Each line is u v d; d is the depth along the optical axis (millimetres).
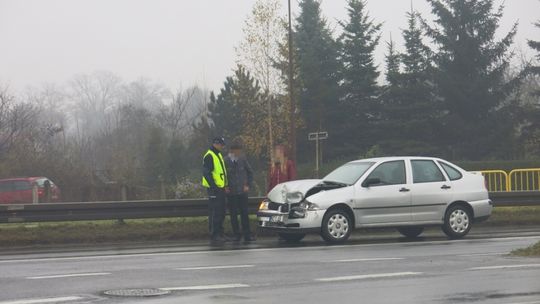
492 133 59219
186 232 20266
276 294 10195
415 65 62406
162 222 20594
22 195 39188
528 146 61562
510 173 29953
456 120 59312
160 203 20375
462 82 59219
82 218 19625
